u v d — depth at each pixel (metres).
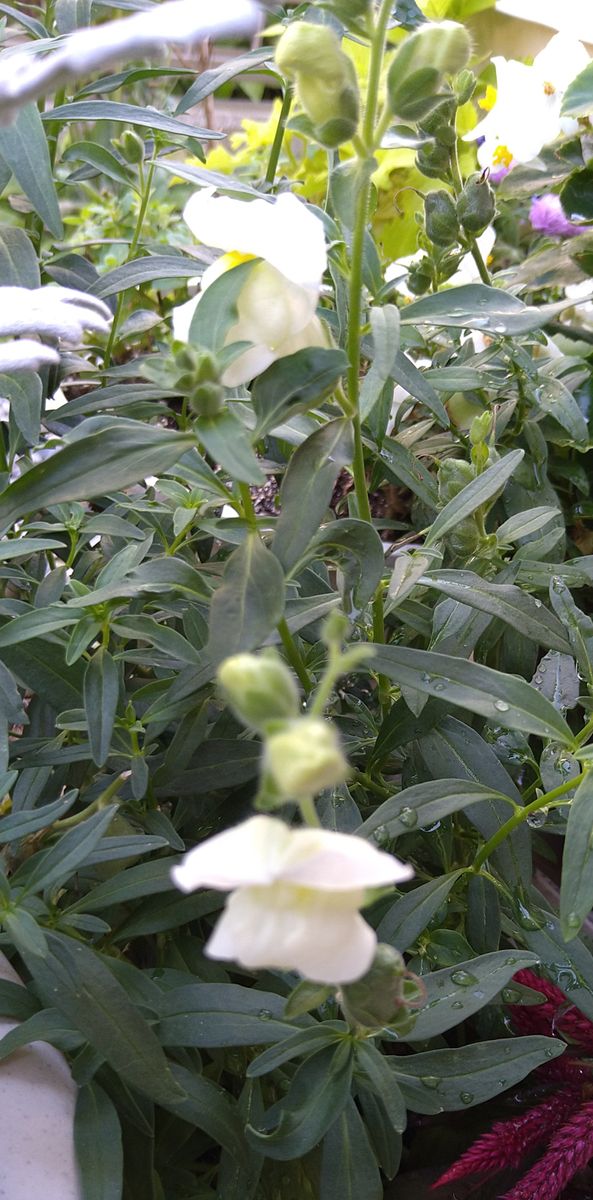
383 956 0.22
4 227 0.39
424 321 0.30
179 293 0.65
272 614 0.25
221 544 0.42
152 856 0.35
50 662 0.33
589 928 0.39
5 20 0.47
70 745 0.35
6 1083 0.28
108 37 0.19
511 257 0.64
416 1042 0.35
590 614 0.47
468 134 0.55
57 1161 0.26
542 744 0.43
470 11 0.63
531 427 0.45
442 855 0.36
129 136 0.44
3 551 0.31
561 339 0.56
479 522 0.36
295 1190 0.33
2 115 0.20
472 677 0.28
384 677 0.36
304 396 0.26
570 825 0.27
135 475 0.25
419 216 0.46
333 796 0.32
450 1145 0.35
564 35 0.51
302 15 0.42
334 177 0.27
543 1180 0.29
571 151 0.52
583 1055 0.34
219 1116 0.28
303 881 0.16
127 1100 0.29
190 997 0.28
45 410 0.41
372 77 0.26
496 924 0.33
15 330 0.29
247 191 0.36
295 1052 0.27
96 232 0.70
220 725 0.35
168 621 0.38
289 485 0.27
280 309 0.26
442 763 0.33
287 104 0.45
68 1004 0.26
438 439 0.46
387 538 0.53
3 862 0.30
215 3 0.19
